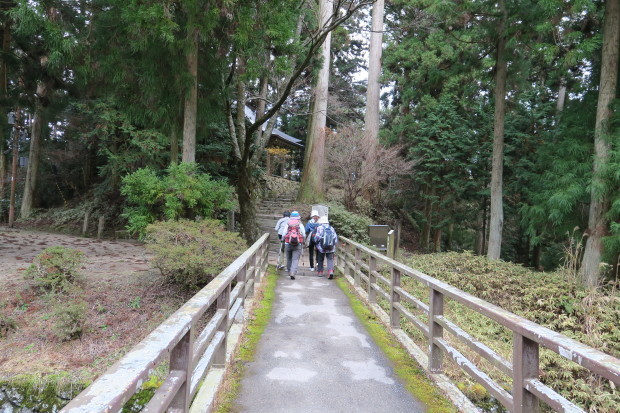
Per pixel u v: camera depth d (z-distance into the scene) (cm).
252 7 836
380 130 2214
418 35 1892
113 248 1264
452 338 617
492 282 832
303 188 1930
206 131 1075
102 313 622
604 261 915
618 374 154
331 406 326
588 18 1077
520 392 230
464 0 1142
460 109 1861
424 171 1866
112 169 1692
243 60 974
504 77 1225
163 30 698
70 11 934
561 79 1355
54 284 676
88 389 129
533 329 219
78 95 1634
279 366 407
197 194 809
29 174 2036
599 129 962
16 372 460
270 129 1283
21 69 1382
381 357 441
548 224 1192
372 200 1981
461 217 1952
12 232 1548
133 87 921
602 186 902
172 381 208
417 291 848
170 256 633
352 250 977
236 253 670
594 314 695
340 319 590
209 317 626
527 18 1076
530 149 1579
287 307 653
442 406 333
